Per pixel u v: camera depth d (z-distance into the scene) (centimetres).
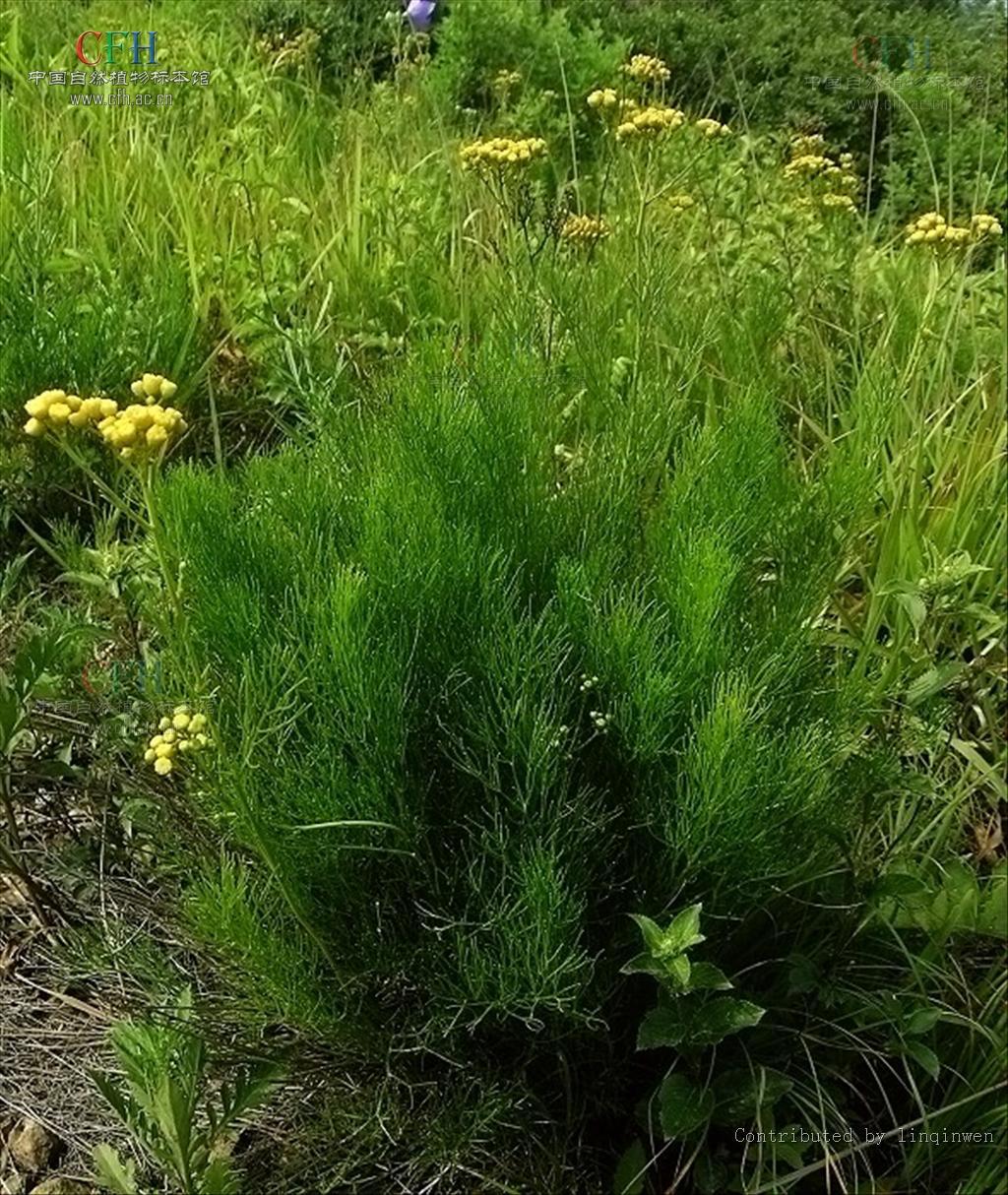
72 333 286
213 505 171
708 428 189
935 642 229
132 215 378
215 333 343
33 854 210
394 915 169
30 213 344
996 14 742
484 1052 173
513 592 168
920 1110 176
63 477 273
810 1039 177
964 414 297
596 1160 178
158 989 169
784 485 188
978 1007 192
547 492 190
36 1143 179
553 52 602
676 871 164
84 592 233
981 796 240
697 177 376
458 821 169
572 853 157
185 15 608
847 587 285
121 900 204
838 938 182
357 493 181
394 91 532
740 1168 166
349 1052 170
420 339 302
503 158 301
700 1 715
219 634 164
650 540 186
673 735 162
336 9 628
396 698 151
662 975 148
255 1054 167
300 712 155
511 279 299
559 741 152
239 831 152
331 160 460
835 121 643
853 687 177
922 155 577
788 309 313
